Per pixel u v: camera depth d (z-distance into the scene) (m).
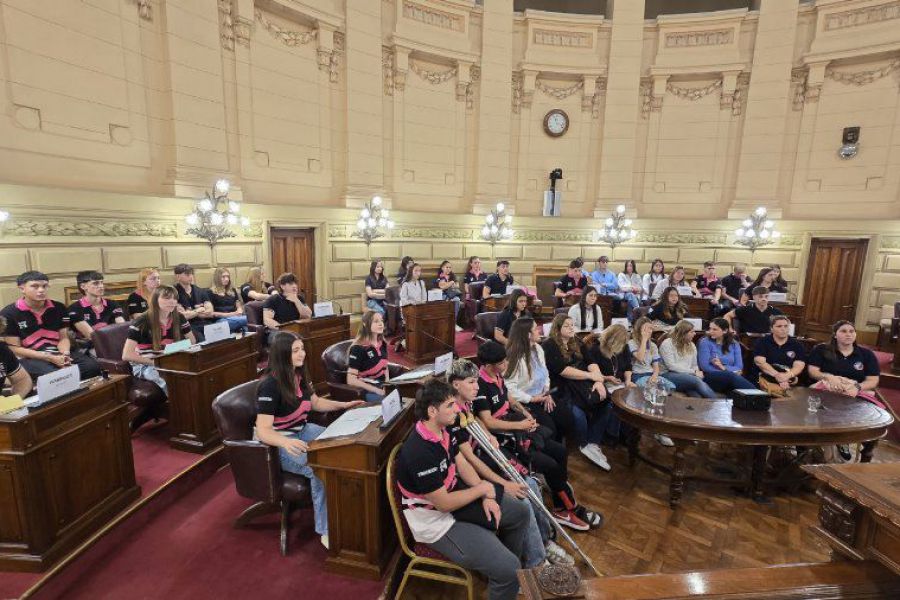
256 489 2.58
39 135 4.90
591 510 3.23
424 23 8.74
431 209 9.39
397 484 2.29
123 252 5.55
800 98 8.79
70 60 5.10
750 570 1.50
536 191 10.06
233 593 2.28
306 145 7.78
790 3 8.55
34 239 4.71
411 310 5.64
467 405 2.82
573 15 9.39
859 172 8.42
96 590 2.28
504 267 7.61
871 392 3.99
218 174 6.55
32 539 2.19
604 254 10.07
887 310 7.61
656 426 3.21
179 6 5.98
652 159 9.84
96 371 3.63
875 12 8.01
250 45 6.92
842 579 1.46
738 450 4.18
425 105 9.07
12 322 3.61
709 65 9.19
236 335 3.90
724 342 4.67
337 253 8.23
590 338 4.35
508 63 9.39
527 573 1.45
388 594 2.31
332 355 3.85
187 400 3.37
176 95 6.01
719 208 9.59
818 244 8.78
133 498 2.78
